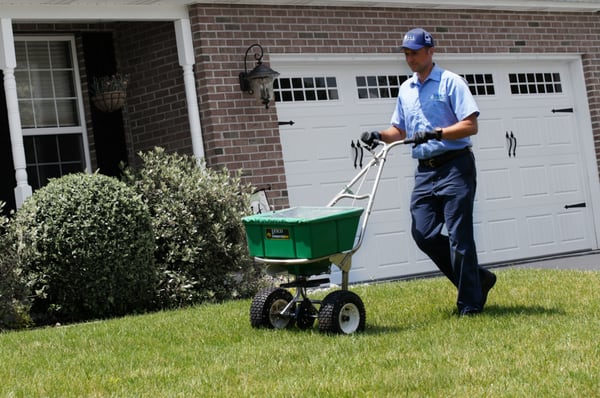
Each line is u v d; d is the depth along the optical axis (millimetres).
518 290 22828
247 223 18766
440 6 35031
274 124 31078
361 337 17547
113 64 32312
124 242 24938
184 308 25125
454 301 21547
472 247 19391
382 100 34094
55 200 24594
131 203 25266
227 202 27703
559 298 21156
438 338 17078
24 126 31031
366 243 33312
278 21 31609
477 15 36281
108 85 31328
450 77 19422
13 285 23766
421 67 19594
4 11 26859
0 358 17781
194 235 26922
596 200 38875
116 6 28859
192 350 17484
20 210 24875
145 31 31609
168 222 26719
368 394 13367
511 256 36781
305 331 18578
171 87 31109
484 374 14125
